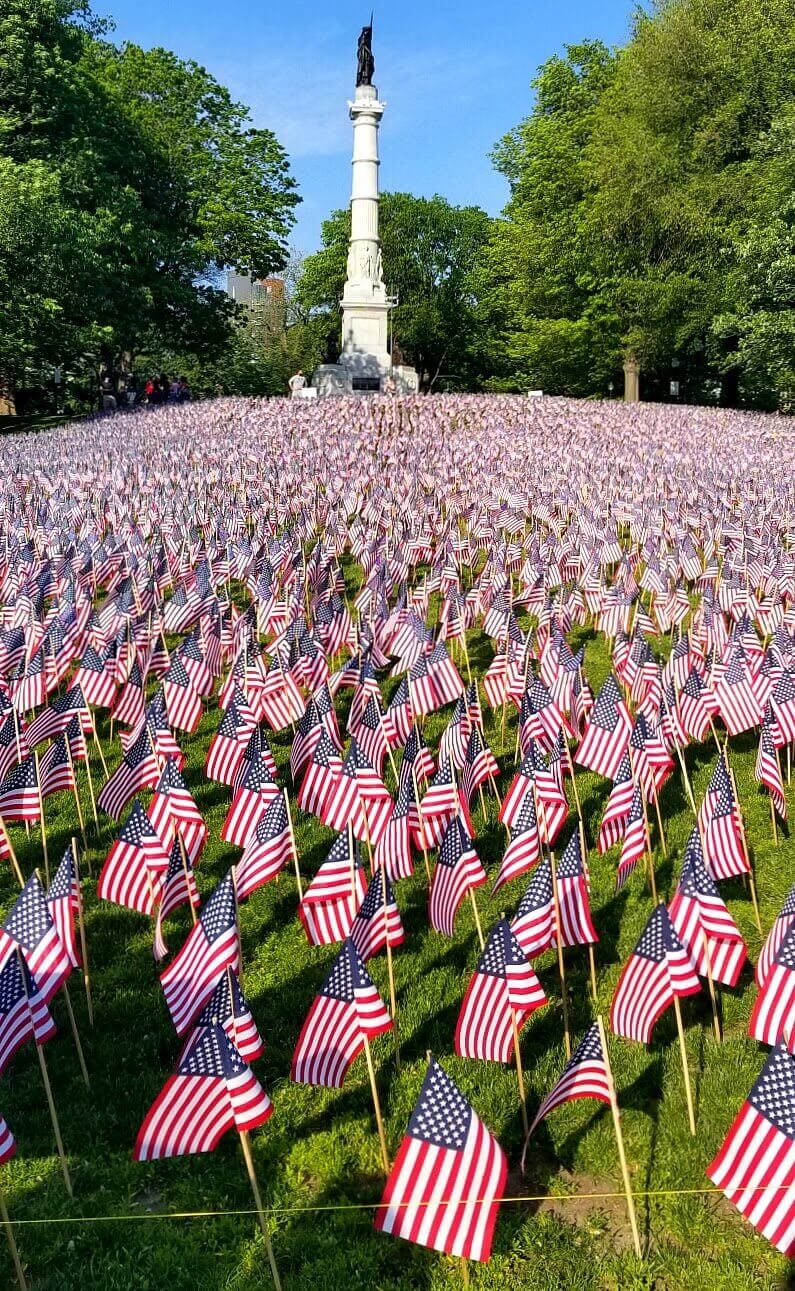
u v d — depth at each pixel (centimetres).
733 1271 525
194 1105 538
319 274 7925
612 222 4275
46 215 3547
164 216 5038
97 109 4462
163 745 977
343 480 2372
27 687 1162
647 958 651
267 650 1380
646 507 2053
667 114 4344
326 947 824
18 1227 562
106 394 4741
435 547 1916
